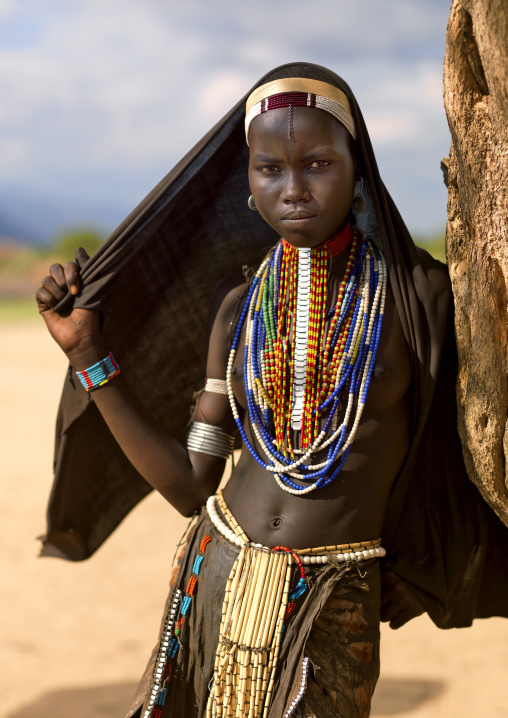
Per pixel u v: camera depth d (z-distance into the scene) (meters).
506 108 2.07
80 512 3.33
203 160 2.72
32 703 5.01
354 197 2.54
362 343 2.52
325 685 2.37
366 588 2.48
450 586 2.82
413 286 2.54
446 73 2.23
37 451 11.44
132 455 2.77
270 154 2.37
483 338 2.39
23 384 17.00
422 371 2.51
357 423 2.49
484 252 2.29
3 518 8.56
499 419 2.43
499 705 4.93
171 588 2.73
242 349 2.69
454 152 2.36
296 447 2.57
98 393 2.76
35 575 7.18
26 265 53.09
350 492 2.51
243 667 2.40
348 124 2.41
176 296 3.03
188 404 3.20
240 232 2.99
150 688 2.56
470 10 2.04
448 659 5.66
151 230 2.73
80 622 6.25
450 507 2.80
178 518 8.85
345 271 2.57
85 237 60.66
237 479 2.66
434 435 2.77
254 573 2.45
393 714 4.86
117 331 2.97
